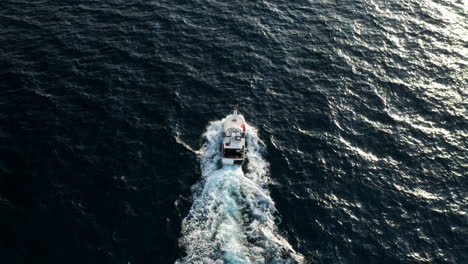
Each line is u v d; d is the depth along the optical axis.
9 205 46.56
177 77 63.12
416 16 75.06
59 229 44.94
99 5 74.94
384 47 69.19
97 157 52.16
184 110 58.62
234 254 43.09
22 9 72.69
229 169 51.31
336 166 52.75
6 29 68.25
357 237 45.78
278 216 47.12
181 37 69.62
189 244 44.00
